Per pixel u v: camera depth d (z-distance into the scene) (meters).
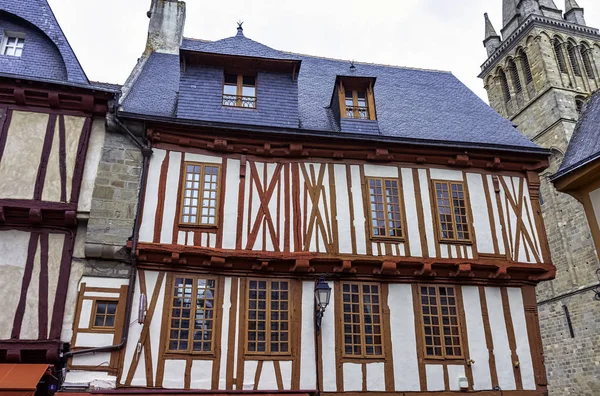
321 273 10.66
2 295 9.22
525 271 11.53
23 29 11.53
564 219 23.36
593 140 11.76
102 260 9.85
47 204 9.72
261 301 10.34
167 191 10.58
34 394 8.89
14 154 9.95
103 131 10.70
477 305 11.18
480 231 11.71
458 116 14.47
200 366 9.58
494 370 10.70
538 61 28.08
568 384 21.31
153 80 13.16
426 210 11.62
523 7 31.50
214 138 11.12
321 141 11.55
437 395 10.26
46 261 9.59
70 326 9.30
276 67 12.38
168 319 9.75
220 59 12.01
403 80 16.33
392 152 11.89
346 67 16.42
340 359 10.15
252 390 9.53
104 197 10.12
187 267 10.20
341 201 11.27
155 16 15.61
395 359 10.36
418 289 11.02
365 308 10.70
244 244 10.48
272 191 11.09
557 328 22.27
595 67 28.73
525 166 12.50
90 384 9.02
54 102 10.38
